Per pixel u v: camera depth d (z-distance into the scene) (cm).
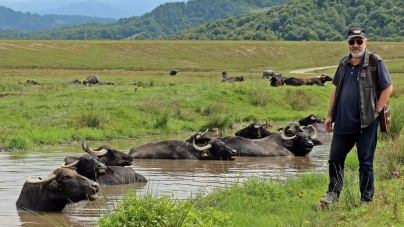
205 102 4478
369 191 1348
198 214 1157
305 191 1627
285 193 1592
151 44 15688
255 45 16862
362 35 1338
